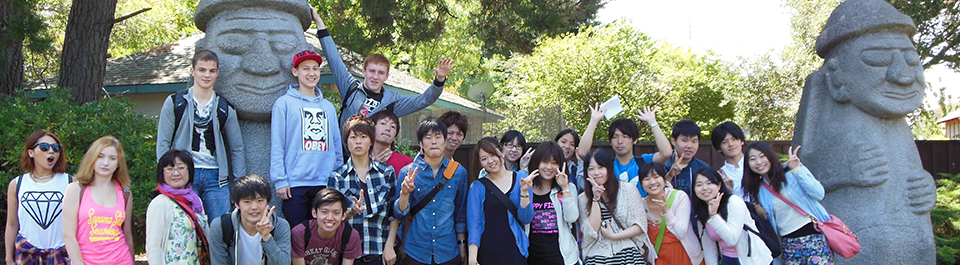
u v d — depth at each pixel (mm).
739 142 4207
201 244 3359
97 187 3473
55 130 5008
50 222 3697
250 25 4043
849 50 4324
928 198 4246
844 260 4273
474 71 27469
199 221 3361
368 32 9156
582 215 3848
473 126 9281
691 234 3859
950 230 5258
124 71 10148
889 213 4164
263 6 4133
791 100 13500
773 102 13703
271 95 4047
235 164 3844
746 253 3680
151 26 18859
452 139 4391
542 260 3789
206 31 4242
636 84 13188
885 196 4184
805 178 3807
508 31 11500
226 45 4012
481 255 3746
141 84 9250
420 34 9398
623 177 4258
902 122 4371
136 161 4844
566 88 13234
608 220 3822
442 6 9594
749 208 3881
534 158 3785
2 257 5418
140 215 5113
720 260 4094
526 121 8641
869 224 4172
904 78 4137
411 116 8672
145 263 5621
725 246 3783
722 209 3727
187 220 3283
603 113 4590
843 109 4391
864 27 4227
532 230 3842
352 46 8719
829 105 4496
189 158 3363
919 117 12211
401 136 8594
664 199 3857
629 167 4340
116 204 3512
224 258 3283
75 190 3393
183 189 3354
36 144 3709
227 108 3775
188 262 3254
